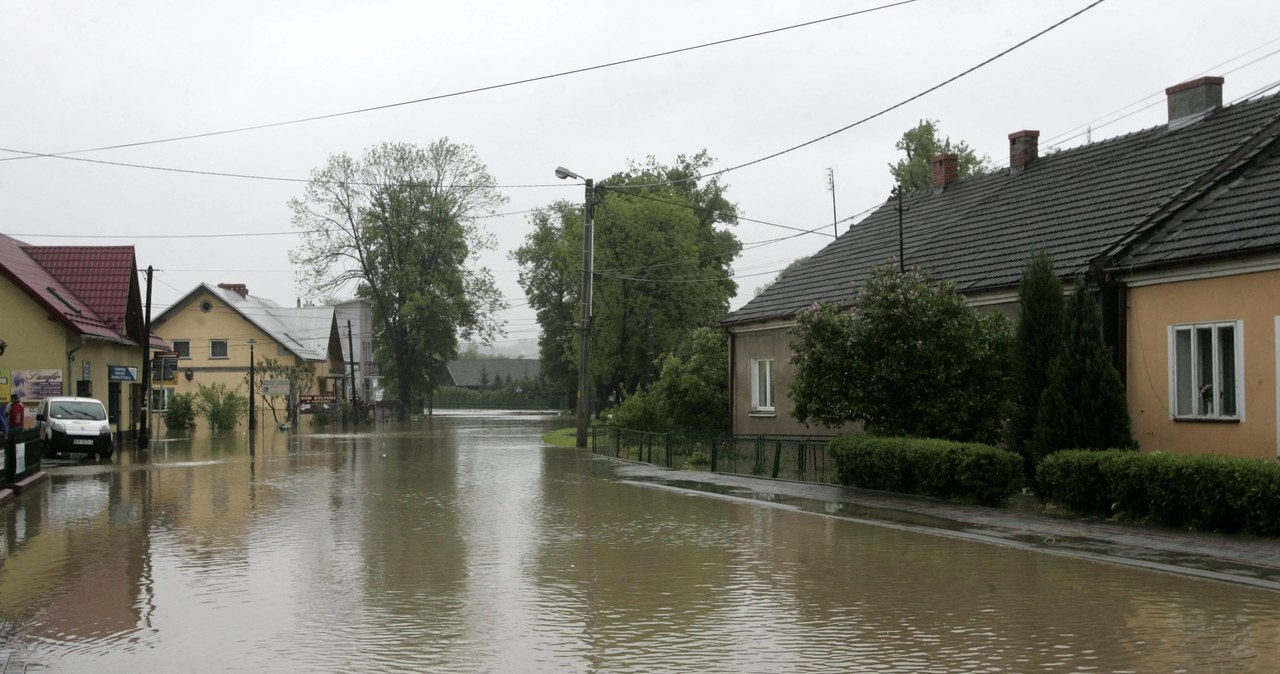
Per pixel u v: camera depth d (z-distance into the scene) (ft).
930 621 29.14
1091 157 82.07
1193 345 55.31
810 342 65.82
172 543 45.52
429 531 49.26
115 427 138.10
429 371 275.80
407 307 242.99
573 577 36.55
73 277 138.21
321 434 172.35
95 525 52.19
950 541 44.80
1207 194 61.62
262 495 67.62
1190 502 44.39
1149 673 23.54
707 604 31.76
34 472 80.07
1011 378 61.98
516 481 78.43
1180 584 34.40
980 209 86.58
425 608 31.40
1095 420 54.03
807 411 66.80
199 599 33.01
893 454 61.36
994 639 26.94
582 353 127.34
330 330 273.13
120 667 25.05
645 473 85.66
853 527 49.83
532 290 292.61
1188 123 75.15
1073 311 55.88
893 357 62.90
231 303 226.38
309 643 27.14
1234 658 24.79
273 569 38.52
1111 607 30.78
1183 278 55.93
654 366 194.08
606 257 192.24
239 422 196.85
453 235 247.70
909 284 63.67
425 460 103.81
